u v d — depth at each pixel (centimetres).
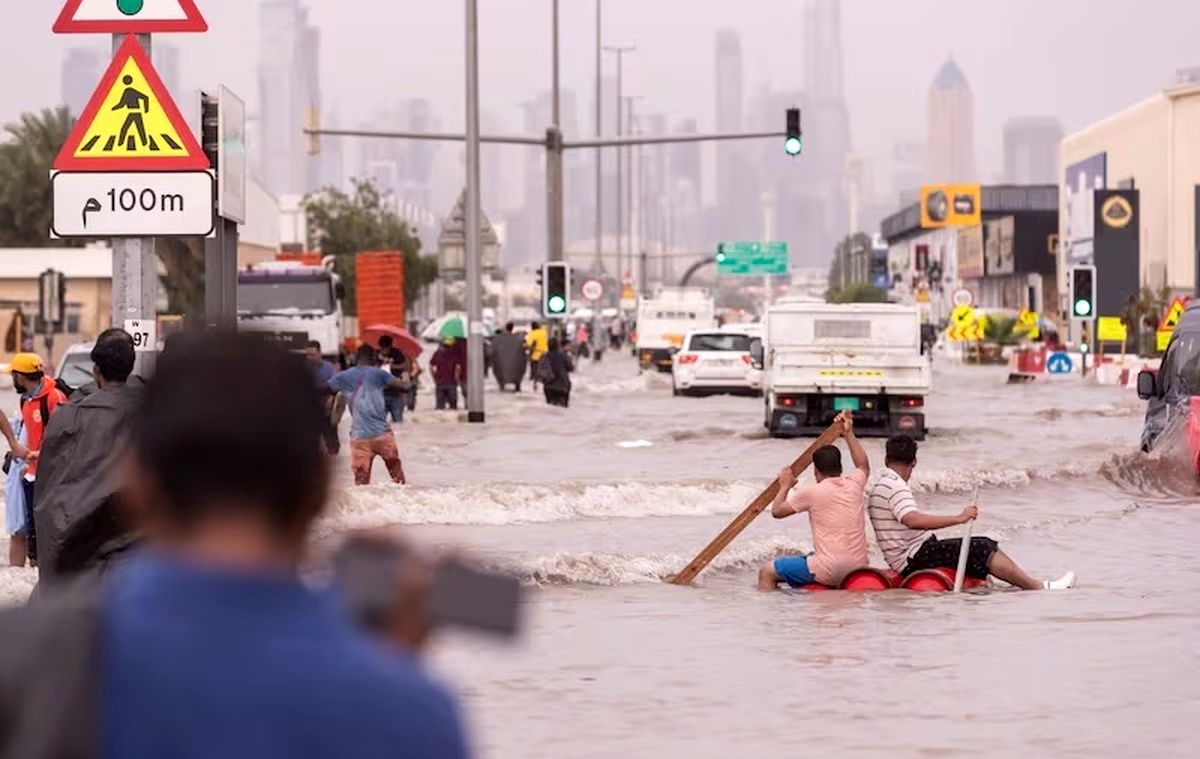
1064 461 5753
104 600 517
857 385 7512
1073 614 2853
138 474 545
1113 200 16350
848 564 3222
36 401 3266
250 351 546
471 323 8719
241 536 532
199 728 496
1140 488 5200
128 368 1923
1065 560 3644
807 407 7612
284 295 12494
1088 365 14950
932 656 2434
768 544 3728
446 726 501
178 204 2889
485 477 5647
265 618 512
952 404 10581
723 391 11781
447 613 560
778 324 8269
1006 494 5041
